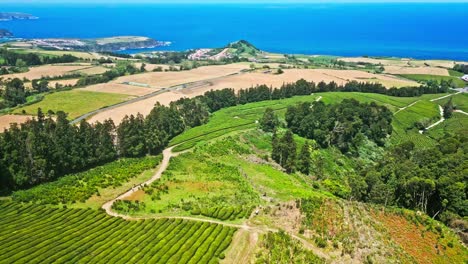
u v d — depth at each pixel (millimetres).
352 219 87062
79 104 183375
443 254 83312
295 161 132750
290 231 80000
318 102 183875
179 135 156500
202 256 68750
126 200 95062
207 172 117688
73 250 69500
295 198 101188
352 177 124500
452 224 98750
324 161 145000
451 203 104375
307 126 159625
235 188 106125
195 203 94250
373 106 175375
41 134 108188
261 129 161375
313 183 124062
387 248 78688
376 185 113000
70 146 115000
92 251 69625
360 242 78125
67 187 101438
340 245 76438
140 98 197500
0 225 77875
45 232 75375
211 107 194875
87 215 84938
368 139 166000
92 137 121312
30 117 160125
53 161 109500
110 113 171000
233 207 91438
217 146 138875
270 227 81625
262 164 131750
